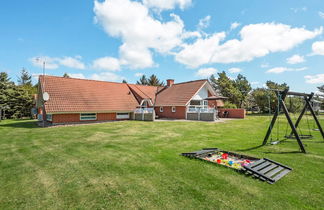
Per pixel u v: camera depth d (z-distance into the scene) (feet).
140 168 17.48
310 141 31.04
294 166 18.20
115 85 88.94
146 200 11.66
